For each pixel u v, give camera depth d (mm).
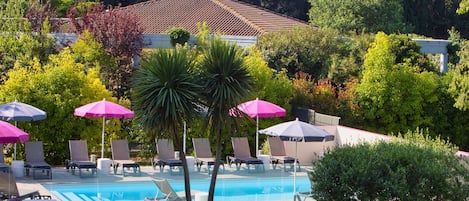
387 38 29016
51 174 17547
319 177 11367
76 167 19000
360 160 11227
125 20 27125
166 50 13180
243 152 20312
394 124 26641
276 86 24625
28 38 26766
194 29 37375
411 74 26812
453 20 56875
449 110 27516
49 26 28359
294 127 16922
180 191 16906
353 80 27562
